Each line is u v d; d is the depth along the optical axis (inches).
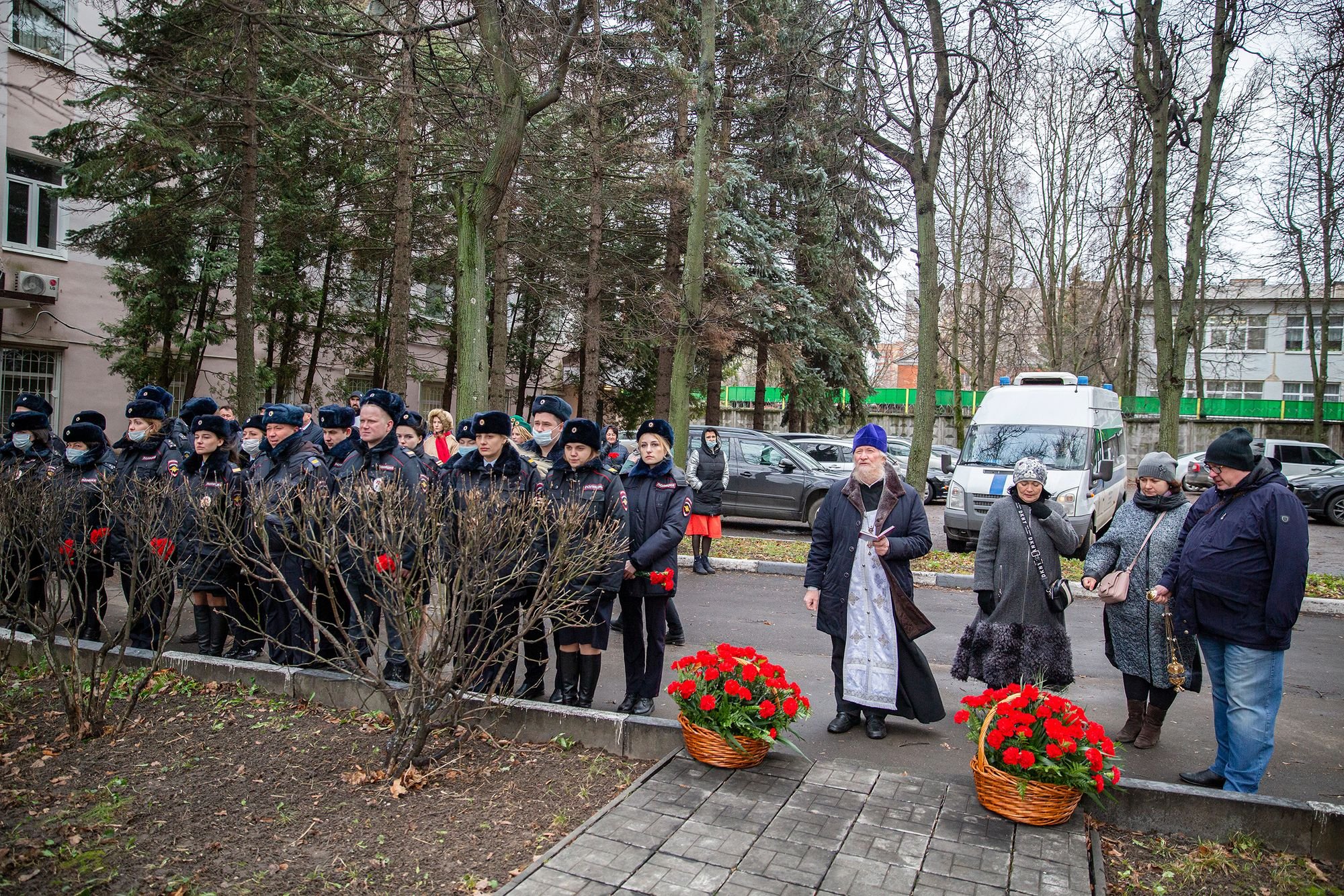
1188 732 212.1
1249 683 158.1
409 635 156.3
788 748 179.2
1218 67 480.4
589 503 188.7
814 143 466.9
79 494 211.5
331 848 132.0
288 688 202.1
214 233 622.5
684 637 291.9
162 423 259.3
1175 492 197.6
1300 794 177.2
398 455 227.5
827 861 129.0
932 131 452.4
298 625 229.1
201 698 200.5
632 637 202.5
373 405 223.1
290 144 561.9
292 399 856.3
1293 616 154.4
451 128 407.2
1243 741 158.4
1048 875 126.2
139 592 192.5
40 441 276.5
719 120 663.1
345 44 354.0
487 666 175.3
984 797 146.7
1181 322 496.7
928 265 462.9
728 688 160.7
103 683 207.3
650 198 686.5
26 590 184.5
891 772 164.6
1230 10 465.7
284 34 315.6
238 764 163.5
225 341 815.1
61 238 676.7
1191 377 1578.5
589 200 620.7
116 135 480.7
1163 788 146.2
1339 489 722.2
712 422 893.2
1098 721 221.9
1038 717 147.6
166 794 150.1
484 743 177.0
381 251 702.5
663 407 810.8
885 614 193.0
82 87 359.3
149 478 230.5
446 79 400.5
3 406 648.4
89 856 127.6
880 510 192.7
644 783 155.9
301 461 227.0
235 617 239.5
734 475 577.6
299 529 183.3
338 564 185.9
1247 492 161.6
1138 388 1508.4
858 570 195.8
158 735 178.4
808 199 748.6
